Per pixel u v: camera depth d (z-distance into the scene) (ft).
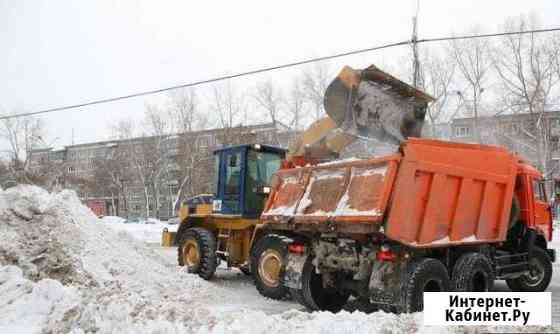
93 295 20.42
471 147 24.25
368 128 28.30
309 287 25.14
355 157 25.96
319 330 15.72
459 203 23.35
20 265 24.47
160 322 16.90
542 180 32.27
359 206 22.20
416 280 21.06
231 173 34.96
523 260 30.09
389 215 21.01
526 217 30.14
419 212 21.90
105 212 186.50
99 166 183.62
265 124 146.20
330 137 29.86
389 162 21.71
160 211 192.85
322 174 25.09
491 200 25.00
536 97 107.34
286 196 27.07
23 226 27.48
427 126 30.22
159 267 31.24
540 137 103.35
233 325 16.38
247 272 36.32
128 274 28.09
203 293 29.04
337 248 24.13
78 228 29.35
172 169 173.68
